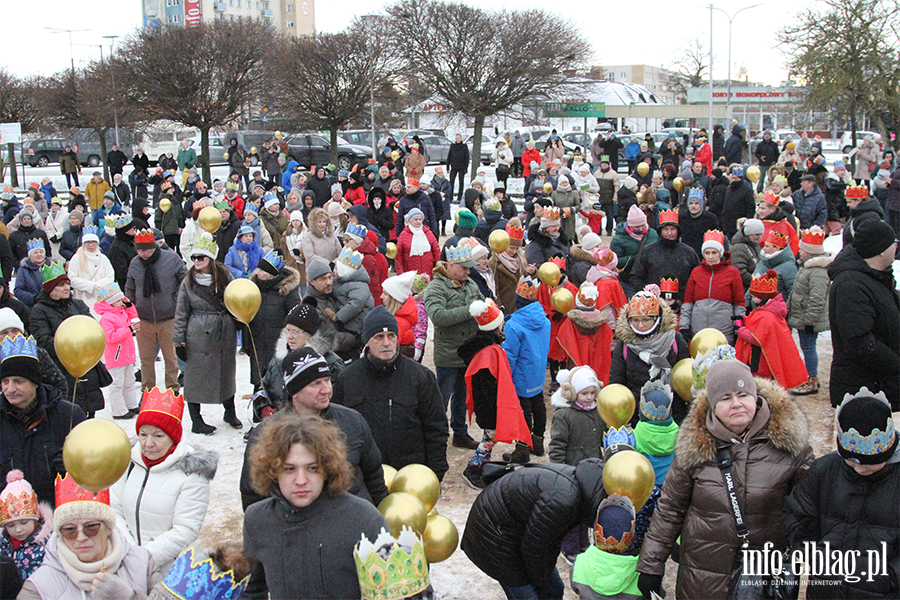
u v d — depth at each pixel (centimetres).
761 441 367
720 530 362
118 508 405
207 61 3222
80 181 3622
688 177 1777
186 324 766
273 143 3022
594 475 398
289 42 3500
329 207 1245
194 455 407
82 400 703
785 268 852
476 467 662
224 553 294
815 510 349
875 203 746
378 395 497
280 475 309
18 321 591
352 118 3456
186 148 3559
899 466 336
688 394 508
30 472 454
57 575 332
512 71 3181
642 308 569
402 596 284
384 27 3350
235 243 1118
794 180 1964
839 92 3028
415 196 1416
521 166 3041
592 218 1642
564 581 504
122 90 3256
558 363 862
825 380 906
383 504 382
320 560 309
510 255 891
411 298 720
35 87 4241
